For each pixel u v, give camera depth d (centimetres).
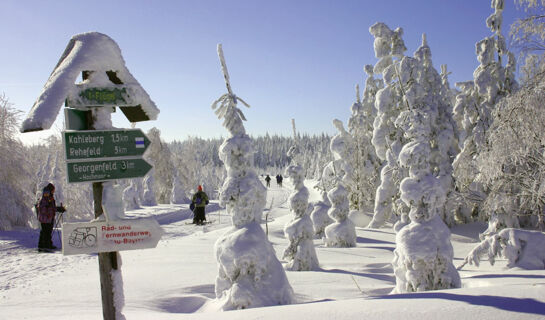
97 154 384
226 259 646
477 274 852
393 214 2131
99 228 382
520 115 881
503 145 923
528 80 915
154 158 4212
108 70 405
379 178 2500
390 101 2078
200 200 2170
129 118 455
